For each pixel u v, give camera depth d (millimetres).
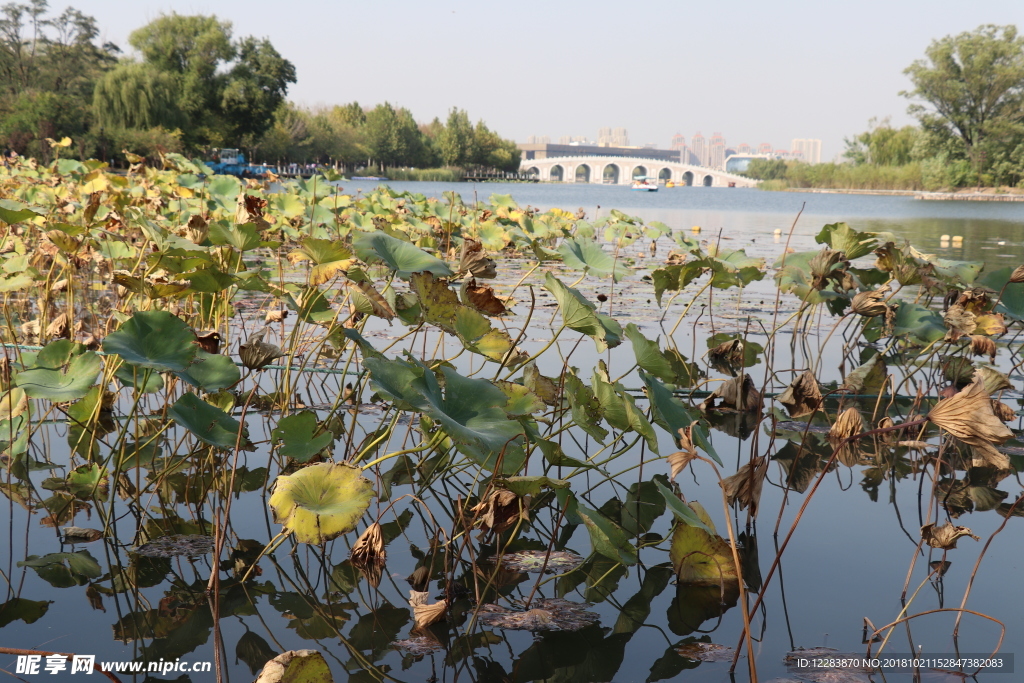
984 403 1326
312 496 1629
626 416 2062
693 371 3947
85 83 46500
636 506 2199
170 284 2332
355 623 1509
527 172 116062
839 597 1653
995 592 1669
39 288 4035
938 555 1874
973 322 3232
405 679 1312
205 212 5973
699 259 3852
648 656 1406
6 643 1395
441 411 1709
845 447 2775
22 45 47125
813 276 3572
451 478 2395
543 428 2928
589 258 3475
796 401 2188
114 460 2418
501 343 2250
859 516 2131
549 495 2312
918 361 4199
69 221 5051
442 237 7332
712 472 2504
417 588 1668
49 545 1833
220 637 1437
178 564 1748
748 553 1884
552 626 1513
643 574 1776
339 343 3350
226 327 3596
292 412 2959
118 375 2266
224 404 2742
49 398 1975
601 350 2361
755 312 5930
